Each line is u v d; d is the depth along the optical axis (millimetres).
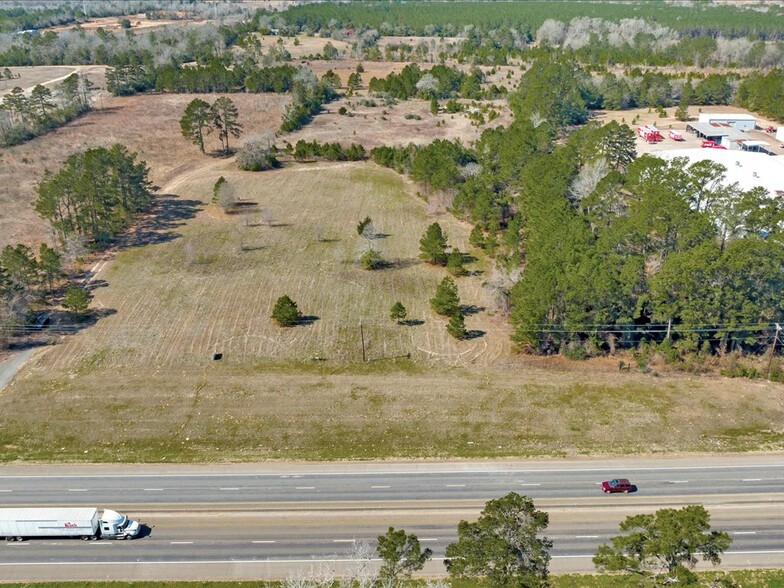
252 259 101000
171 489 58562
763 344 78625
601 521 54375
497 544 38750
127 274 96125
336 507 56344
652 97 188125
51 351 78250
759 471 60094
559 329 77000
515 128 125438
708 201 84125
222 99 149875
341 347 79500
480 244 105562
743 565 49906
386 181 135875
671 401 69812
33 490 58344
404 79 196625
